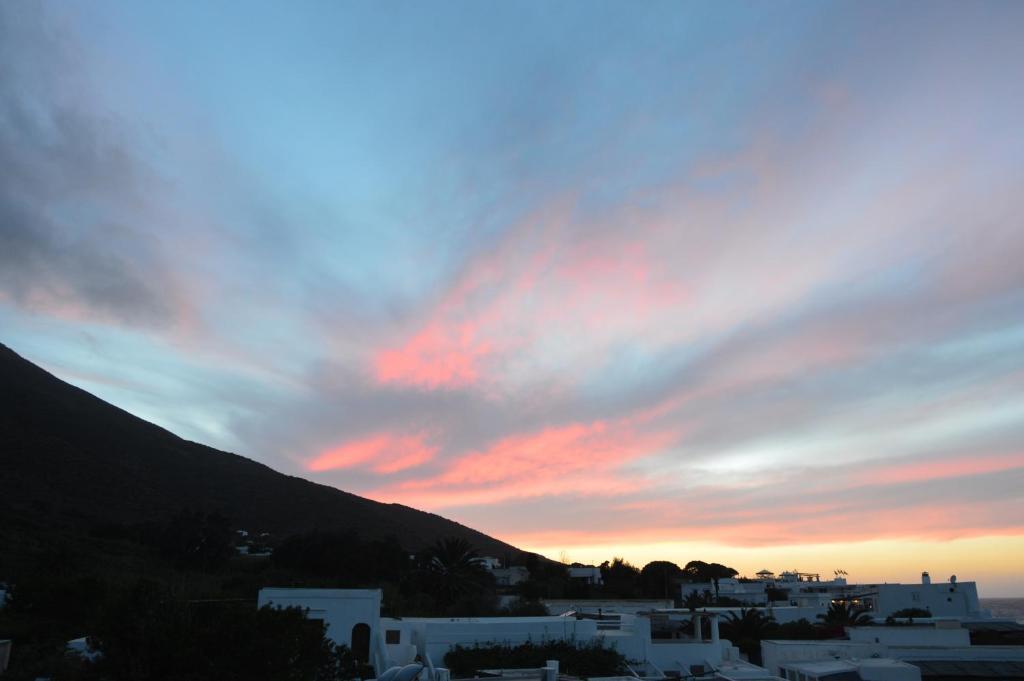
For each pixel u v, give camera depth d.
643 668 35.66
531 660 33.97
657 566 98.94
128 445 133.00
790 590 86.31
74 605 41.09
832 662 33.62
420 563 67.88
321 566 73.75
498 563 110.00
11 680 25.23
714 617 38.94
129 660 16.95
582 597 77.25
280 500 137.00
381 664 33.75
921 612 67.06
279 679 17.86
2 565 55.03
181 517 78.38
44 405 129.88
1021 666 34.19
